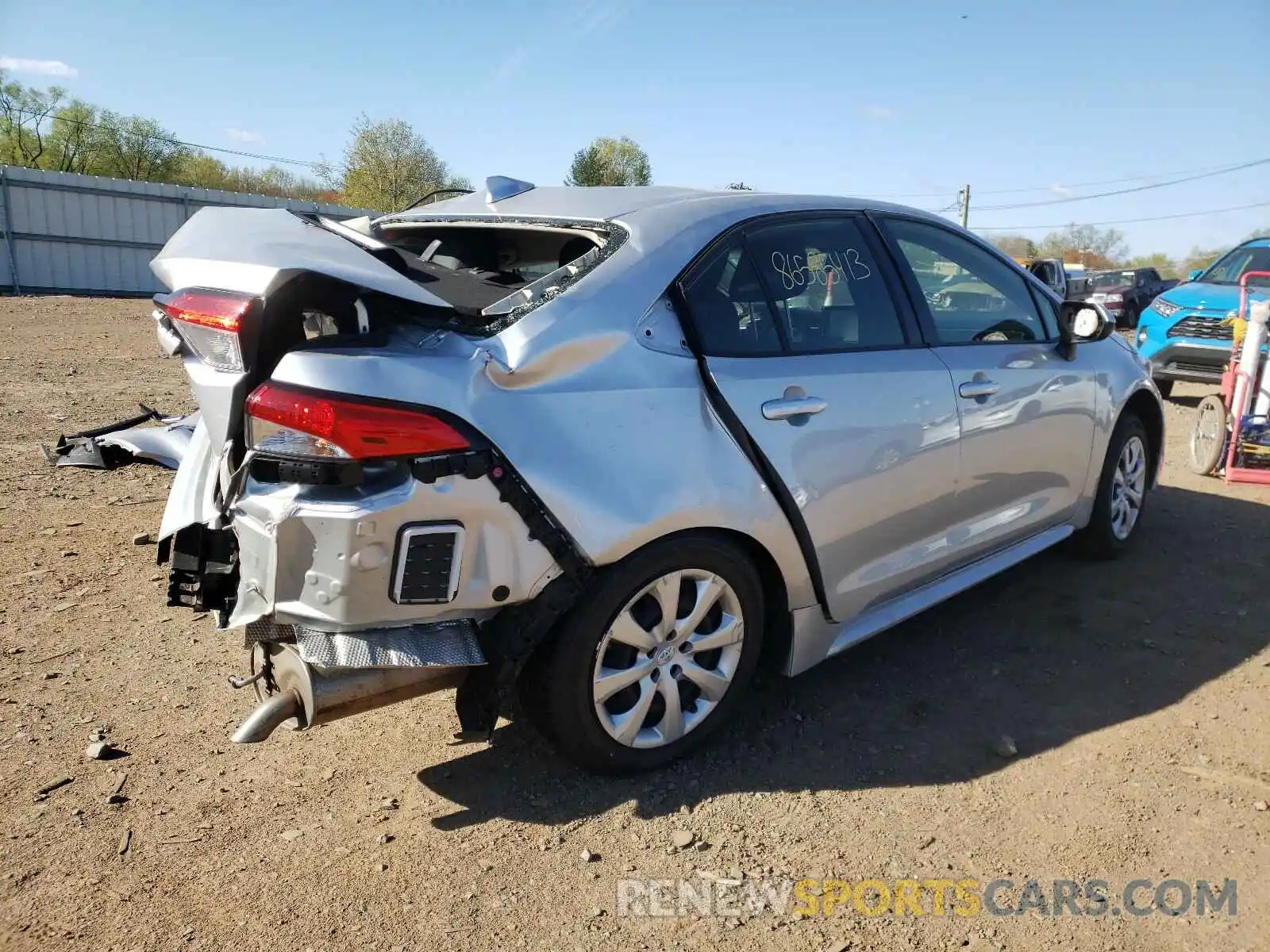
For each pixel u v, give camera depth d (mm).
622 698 2795
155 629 3838
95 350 12312
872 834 2615
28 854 2496
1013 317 4027
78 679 3426
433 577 2373
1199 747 3021
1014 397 3758
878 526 3248
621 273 2805
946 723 3205
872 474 3180
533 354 2527
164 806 2717
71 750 2979
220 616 2869
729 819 2686
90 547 4695
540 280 2766
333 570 2316
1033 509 4051
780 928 2273
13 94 38844
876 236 3533
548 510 2469
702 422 2771
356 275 2381
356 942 2223
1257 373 6262
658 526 2607
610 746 2746
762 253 3145
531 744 3064
